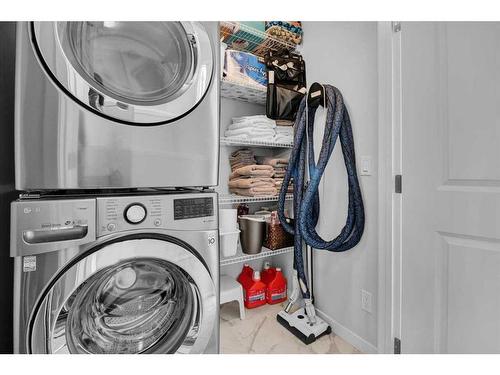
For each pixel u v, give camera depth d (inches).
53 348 26.9
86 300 31.4
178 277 35.5
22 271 25.9
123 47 32.9
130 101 31.8
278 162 76.4
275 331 63.8
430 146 43.1
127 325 35.6
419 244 44.7
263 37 70.2
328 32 67.4
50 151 27.6
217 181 38.2
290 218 76.6
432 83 42.8
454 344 40.5
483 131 37.2
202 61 36.4
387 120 49.5
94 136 29.5
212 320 35.9
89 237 28.0
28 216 26.0
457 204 39.8
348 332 60.7
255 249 69.5
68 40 28.8
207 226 35.8
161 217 32.3
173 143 34.4
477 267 38.2
